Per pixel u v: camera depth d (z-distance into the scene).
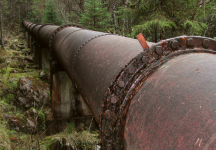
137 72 1.15
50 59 5.53
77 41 2.51
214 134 0.67
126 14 6.42
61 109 5.82
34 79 7.13
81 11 15.16
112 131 1.19
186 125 0.76
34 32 9.25
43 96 6.63
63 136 4.69
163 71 1.07
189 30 5.63
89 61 1.81
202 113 0.74
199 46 1.24
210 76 0.86
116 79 1.18
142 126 0.94
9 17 22.50
